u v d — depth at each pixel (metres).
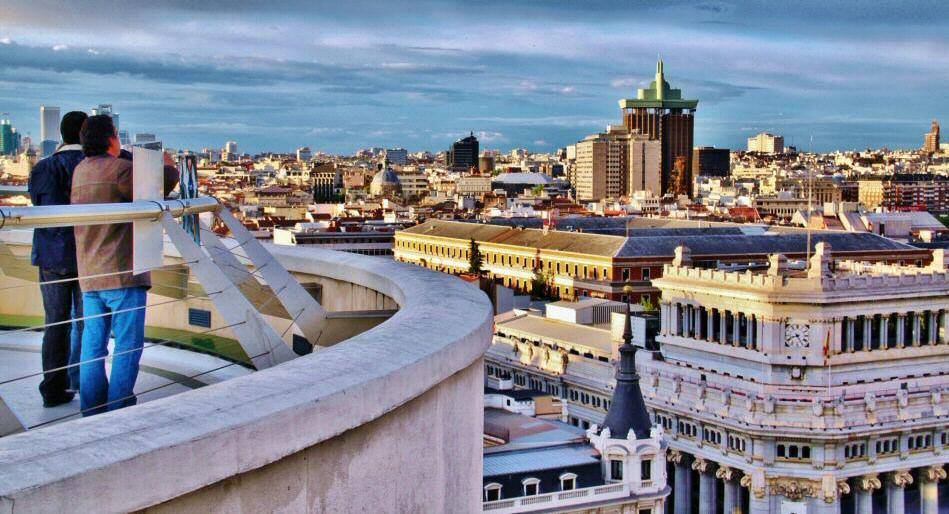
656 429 96.94
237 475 7.75
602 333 157.62
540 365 151.50
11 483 6.20
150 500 6.94
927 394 121.69
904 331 126.50
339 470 8.89
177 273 19.36
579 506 92.56
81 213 11.35
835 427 117.00
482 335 12.03
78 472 6.48
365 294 18.19
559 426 105.25
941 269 131.00
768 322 122.69
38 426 12.33
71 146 15.37
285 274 15.52
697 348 132.62
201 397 7.99
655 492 95.44
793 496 117.62
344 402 8.57
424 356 10.01
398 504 10.01
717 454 123.06
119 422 7.34
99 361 13.06
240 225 15.44
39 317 19.58
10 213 10.56
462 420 11.79
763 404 119.19
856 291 122.88
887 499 121.31
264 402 8.01
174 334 18.94
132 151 14.38
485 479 90.62
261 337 12.93
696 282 133.50
